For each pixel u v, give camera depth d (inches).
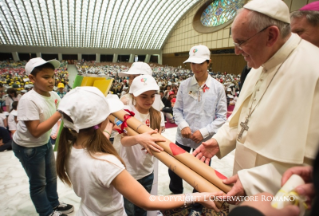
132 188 33.5
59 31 1270.9
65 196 88.4
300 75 28.6
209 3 978.7
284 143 28.4
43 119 62.9
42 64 59.0
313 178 12.3
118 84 368.8
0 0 908.0
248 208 17.4
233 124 44.9
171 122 222.1
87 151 35.7
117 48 1515.7
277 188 28.6
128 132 50.4
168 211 57.5
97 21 1203.9
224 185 31.8
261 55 33.0
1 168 110.7
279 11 29.6
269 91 33.3
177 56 1371.8
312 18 38.2
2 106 227.1
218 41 922.1
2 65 1245.1
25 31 1226.6
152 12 1146.0
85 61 1568.7
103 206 36.4
